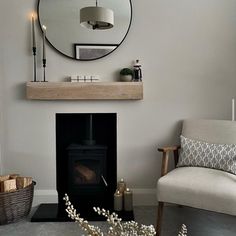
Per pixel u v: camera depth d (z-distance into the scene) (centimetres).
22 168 271
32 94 257
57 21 262
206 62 269
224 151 219
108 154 276
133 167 275
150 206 271
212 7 266
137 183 276
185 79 270
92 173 278
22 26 263
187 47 268
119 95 258
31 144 270
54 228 221
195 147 230
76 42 264
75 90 257
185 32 267
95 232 91
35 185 273
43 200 271
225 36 267
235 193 176
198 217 240
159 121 272
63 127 273
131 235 87
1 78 266
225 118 272
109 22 252
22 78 266
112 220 90
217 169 216
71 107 269
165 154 217
